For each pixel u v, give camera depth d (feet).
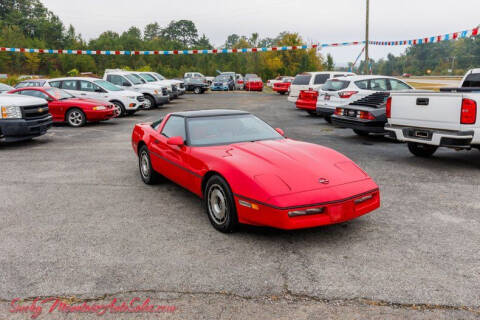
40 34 421.59
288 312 9.04
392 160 25.66
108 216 15.72
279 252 12.19
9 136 30.25
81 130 41.09
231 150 14.87
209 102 78.33
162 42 387.96
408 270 10.92
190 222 14.98
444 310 9.00
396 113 24.86
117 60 313.32
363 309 9.10
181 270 11.10
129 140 34.71
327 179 12.88
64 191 19.31
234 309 9.20
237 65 272.72
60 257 12.03
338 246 12.57
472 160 25.59
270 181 12.45
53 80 52.54
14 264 11.59
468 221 14.66
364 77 40.93
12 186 20.22
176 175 16.81
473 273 10.69
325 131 39.58
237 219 13.26
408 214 15.49
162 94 64.23
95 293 9.98
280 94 112.57
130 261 11.71
